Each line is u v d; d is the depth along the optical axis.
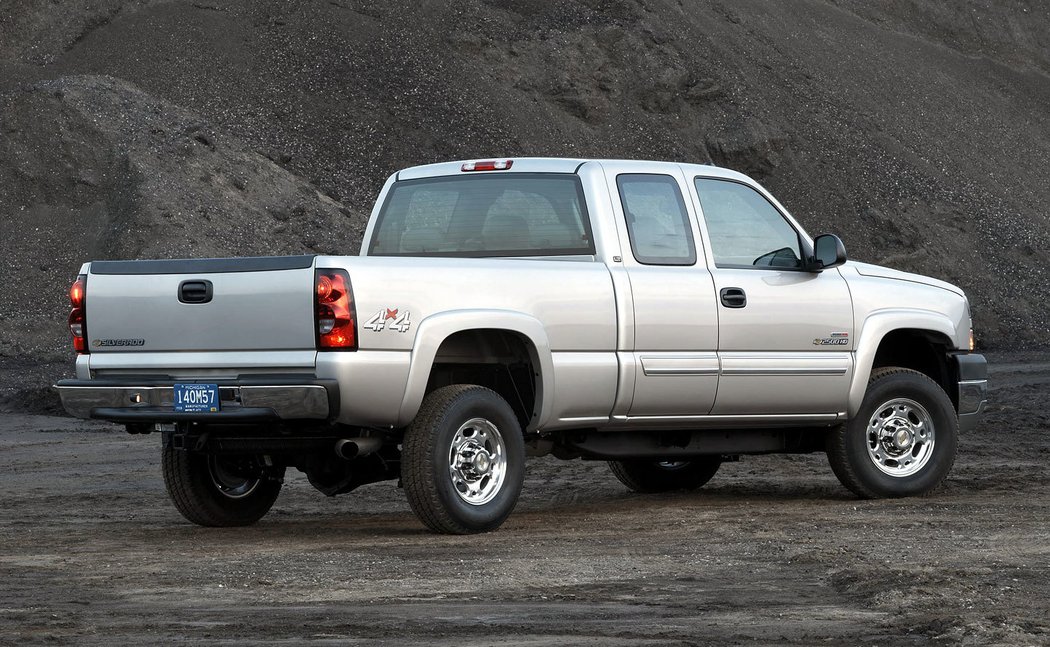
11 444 19.81
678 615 7.07
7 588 8.07
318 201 52.38
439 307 9.98
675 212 11.51
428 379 10.81
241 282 9.86
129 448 18.98
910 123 73.50
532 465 15.79
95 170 49.41
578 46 68.06
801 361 11.79
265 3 65.62
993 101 79.69
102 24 62.97
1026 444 17.75
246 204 49.78
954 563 8.67
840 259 11.87
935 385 12.65
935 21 87.62
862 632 6.58
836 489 13.32
